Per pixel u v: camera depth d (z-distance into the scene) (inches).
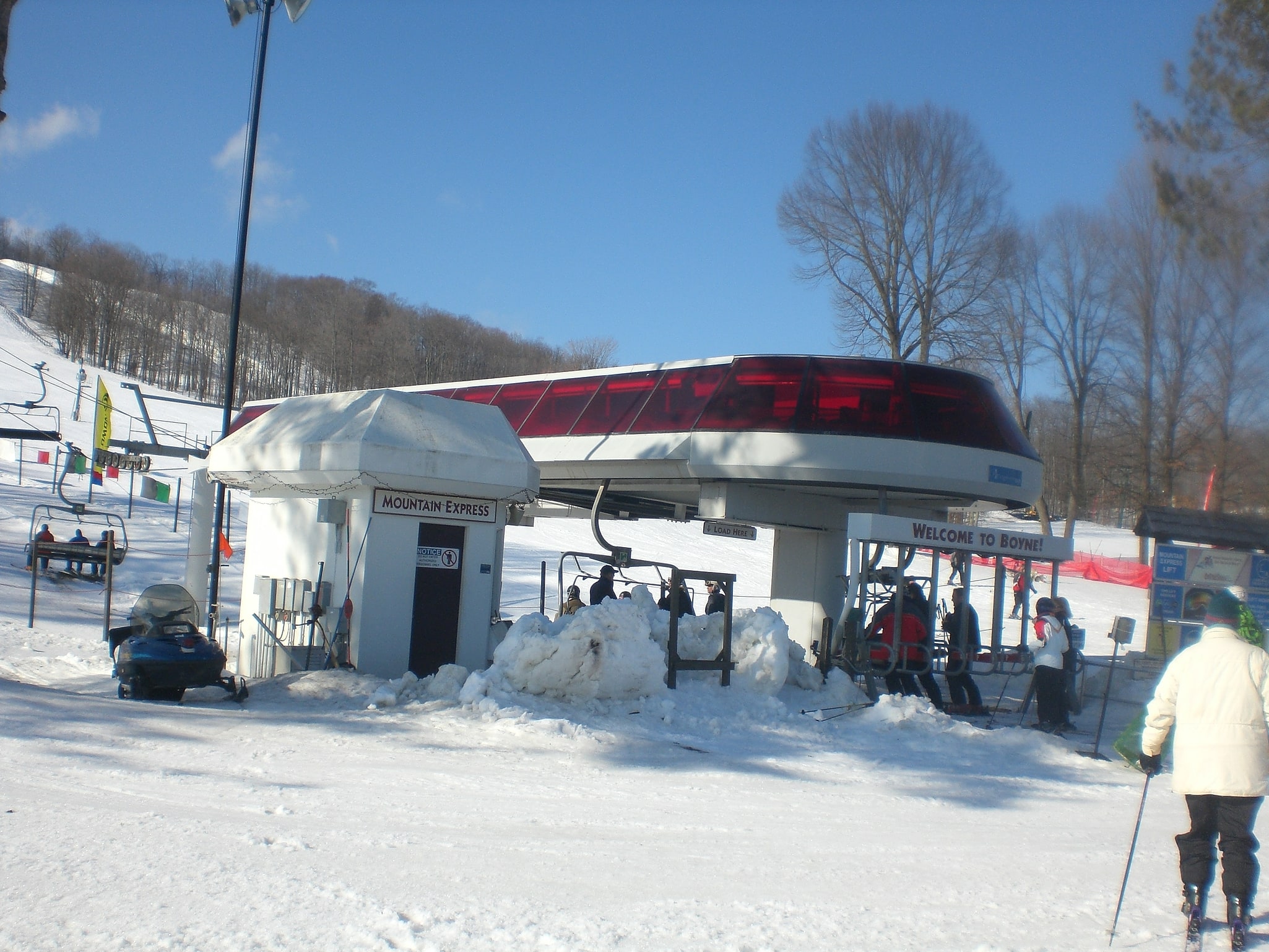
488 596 550.3
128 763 304.8
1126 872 208.4
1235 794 196.5
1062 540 608.1
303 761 328.5
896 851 267.7
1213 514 700.7
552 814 281.3
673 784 334.6
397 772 321.7
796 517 748.0
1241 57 856.9
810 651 735.7
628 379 775.1
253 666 577.3
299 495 562.6
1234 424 1001.5
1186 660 209.2
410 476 510.9
